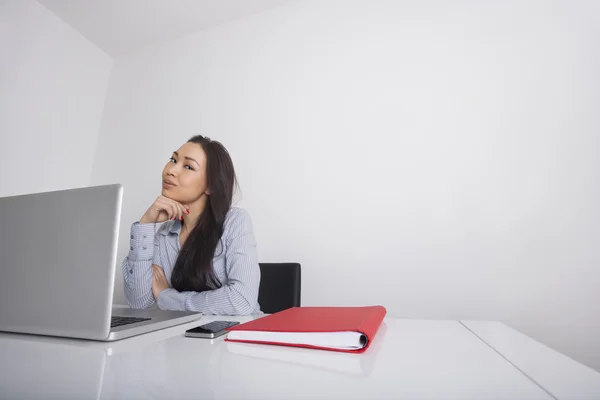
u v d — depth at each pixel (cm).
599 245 141
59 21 238
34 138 218
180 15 234
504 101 167
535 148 158
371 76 196
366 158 187
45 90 226
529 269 149
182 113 238
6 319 54
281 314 66
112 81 270
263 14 231
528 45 168
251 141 213
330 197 188
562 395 30
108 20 240
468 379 35
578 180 149
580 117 153
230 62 233
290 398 29
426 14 192
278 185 200
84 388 31
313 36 214
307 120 204
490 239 157
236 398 29
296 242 189
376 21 202
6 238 56
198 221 128
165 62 255
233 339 52
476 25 180
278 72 218
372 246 175
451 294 158
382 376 35
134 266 115
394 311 165
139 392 30
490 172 163
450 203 167
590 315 137
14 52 210
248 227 125
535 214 152
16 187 207
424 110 181
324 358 43
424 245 167
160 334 58
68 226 53
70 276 52
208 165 135
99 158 254
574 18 163
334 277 178
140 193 236
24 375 34
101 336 49
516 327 146
